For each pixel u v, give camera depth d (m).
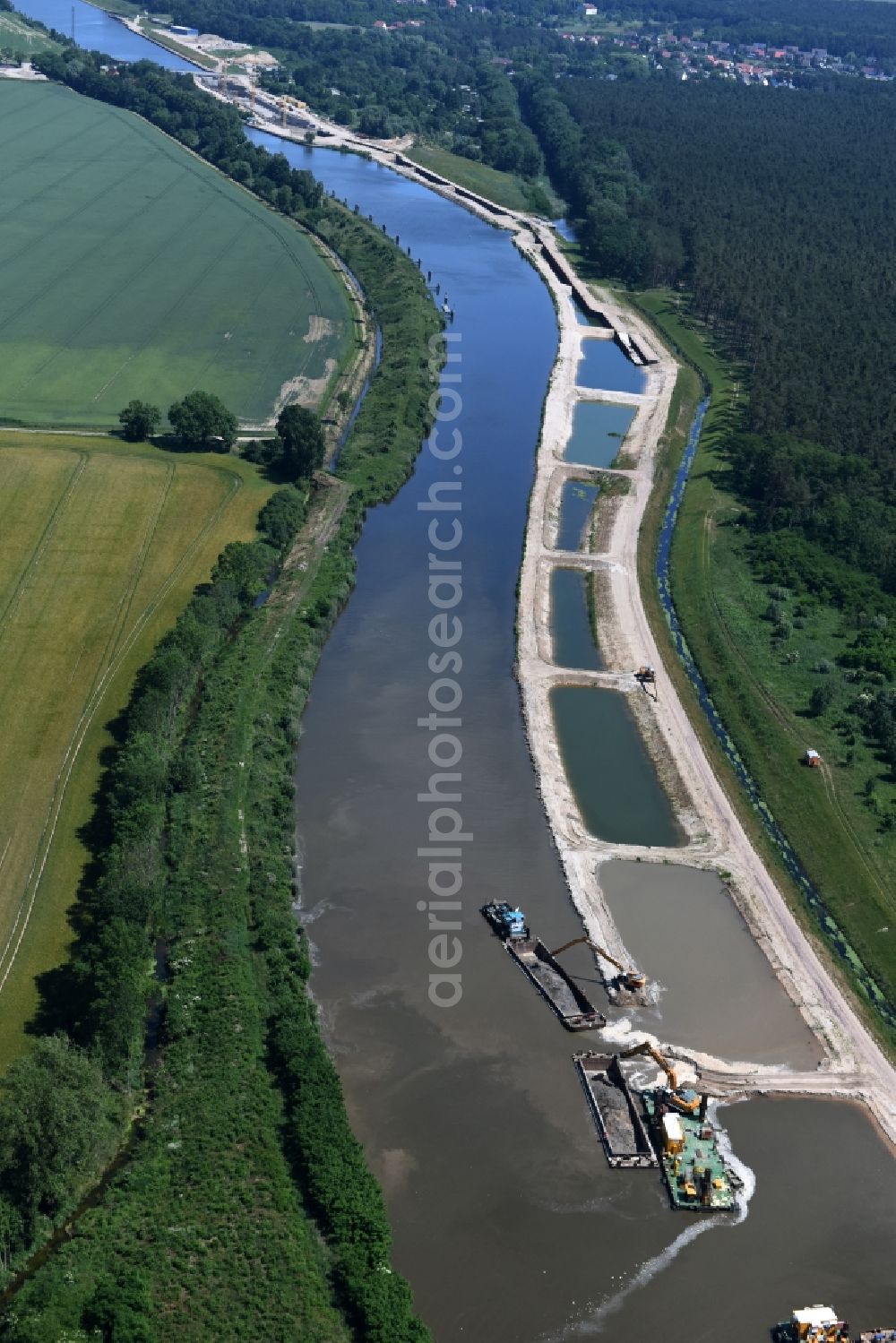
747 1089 171.00
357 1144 156.00
